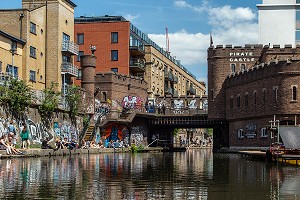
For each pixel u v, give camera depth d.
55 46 62.69
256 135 64.00
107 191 18.78
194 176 25.38
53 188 19.39
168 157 50.50
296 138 38.12
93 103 65.69
